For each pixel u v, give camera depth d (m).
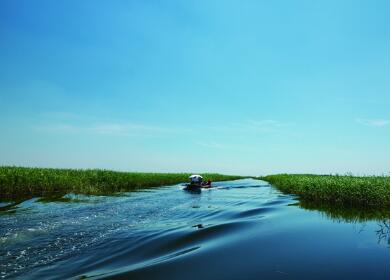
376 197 15.47
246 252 7.29
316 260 6.61
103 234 10.18
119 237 9.77
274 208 15.20
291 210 14.36
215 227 10.32
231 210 15.07
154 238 9.40
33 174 22.48
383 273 5.79
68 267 7.11
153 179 37.62
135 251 8.22
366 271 5.91
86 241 9.33
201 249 7.72
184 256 7.15
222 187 34.25
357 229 9.75
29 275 6.62
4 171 21.28
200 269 6.19
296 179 27.70
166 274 5.99
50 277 6.48
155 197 22.47
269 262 6.52
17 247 8.70
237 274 5.83
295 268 6.11
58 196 21.44
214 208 16.23
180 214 14.41
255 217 12.32
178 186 36.44
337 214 13.02
